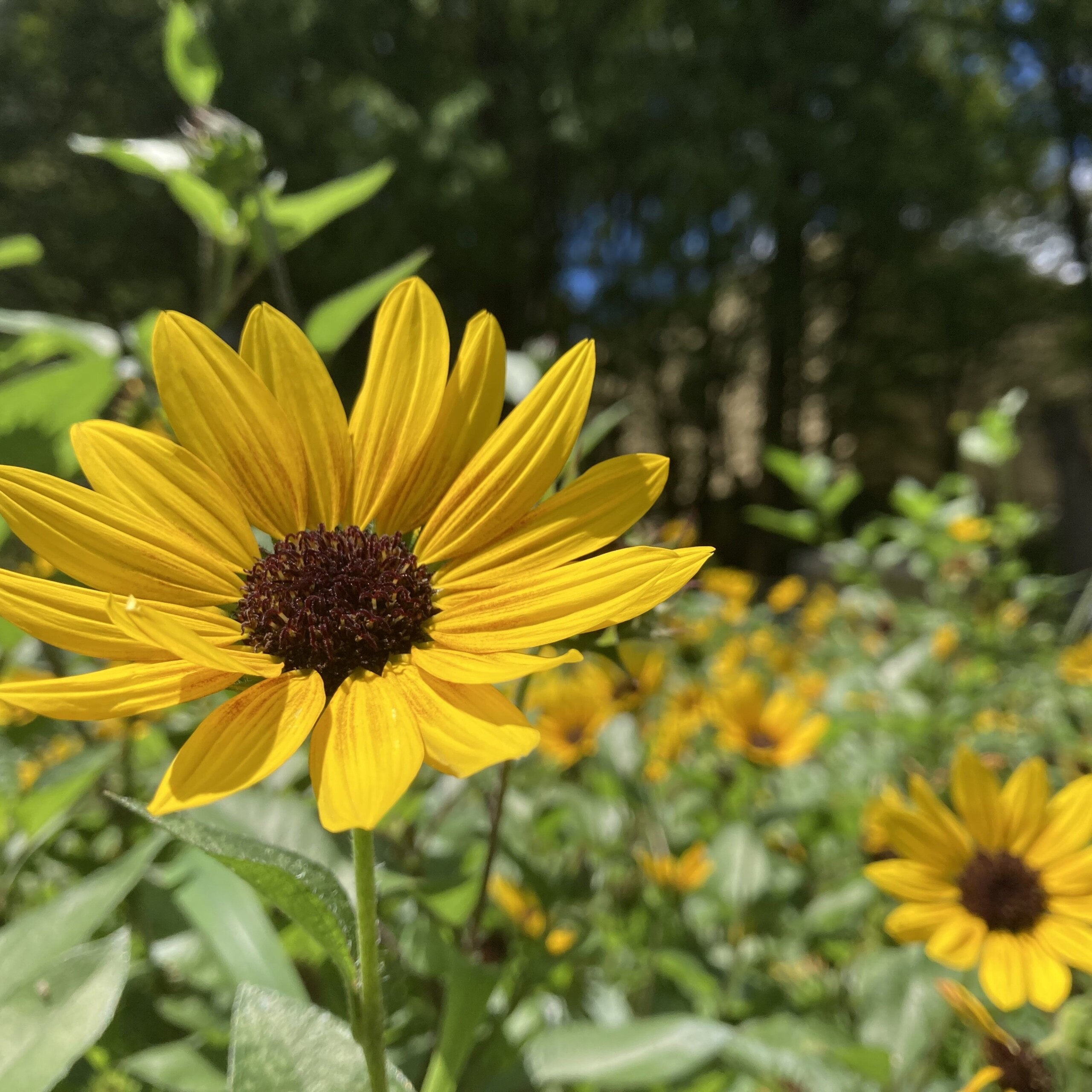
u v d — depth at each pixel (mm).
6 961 168
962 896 260
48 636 148
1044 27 3312
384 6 2684
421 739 139
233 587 175
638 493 174
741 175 2738
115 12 2596
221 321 281
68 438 245
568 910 318
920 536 872
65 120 2631
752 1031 253
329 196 284
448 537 180
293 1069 131
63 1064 149
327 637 168
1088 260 3586
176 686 150
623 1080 181
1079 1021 237
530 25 3033
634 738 375
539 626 157
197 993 226
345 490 187
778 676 715
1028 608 904
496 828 213
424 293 187
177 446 176
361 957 135
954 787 269
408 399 187
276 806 222
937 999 272
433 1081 156
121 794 267
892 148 3004
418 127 2449
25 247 315
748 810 426
